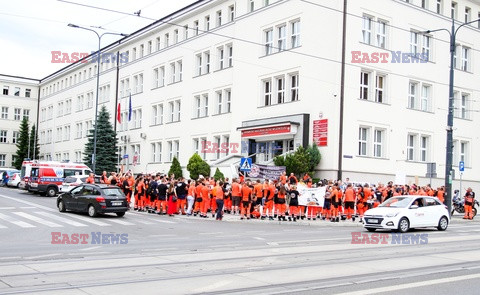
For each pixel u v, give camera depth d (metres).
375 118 34.91
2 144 83.31
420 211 21.61
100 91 65.62
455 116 41.06
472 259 13.05
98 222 22.08
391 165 35.69
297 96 36.41
